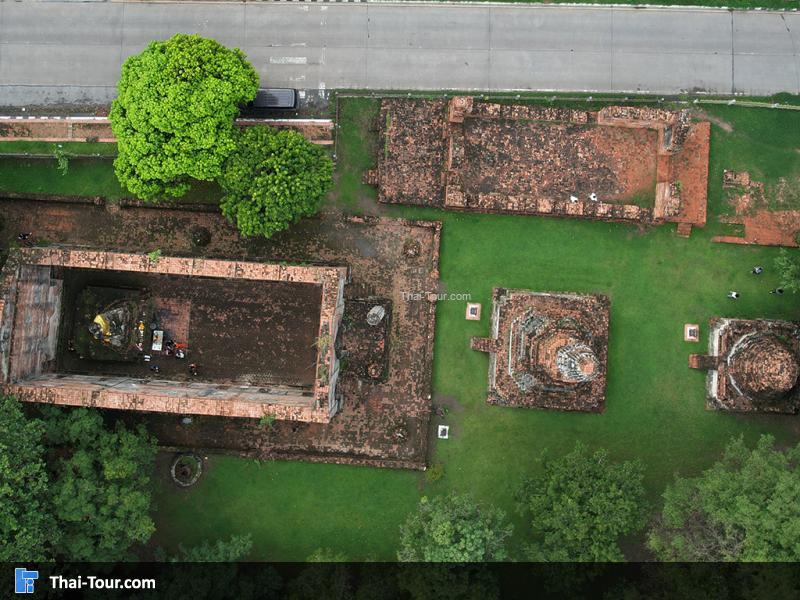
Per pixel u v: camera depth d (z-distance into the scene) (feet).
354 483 188.44
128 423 188.96
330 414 171.94
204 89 161.48
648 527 184.96
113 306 188.24
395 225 189.06
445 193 184.34
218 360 190.49
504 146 184.75
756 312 187.62
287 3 190.19
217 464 189.06
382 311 184.14
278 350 190.70
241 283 190.29
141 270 169.78
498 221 188.55
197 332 190.39
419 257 189.26
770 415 186.39
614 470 167.22
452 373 188.44
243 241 189.57
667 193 179.11
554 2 189.57
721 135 188.75
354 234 189.57
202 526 188.65
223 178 169.78
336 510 188.24
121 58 191.42
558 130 185.06
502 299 184.44
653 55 189.67
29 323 175.11
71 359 190.08
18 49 191.01
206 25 190.60
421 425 187.83
